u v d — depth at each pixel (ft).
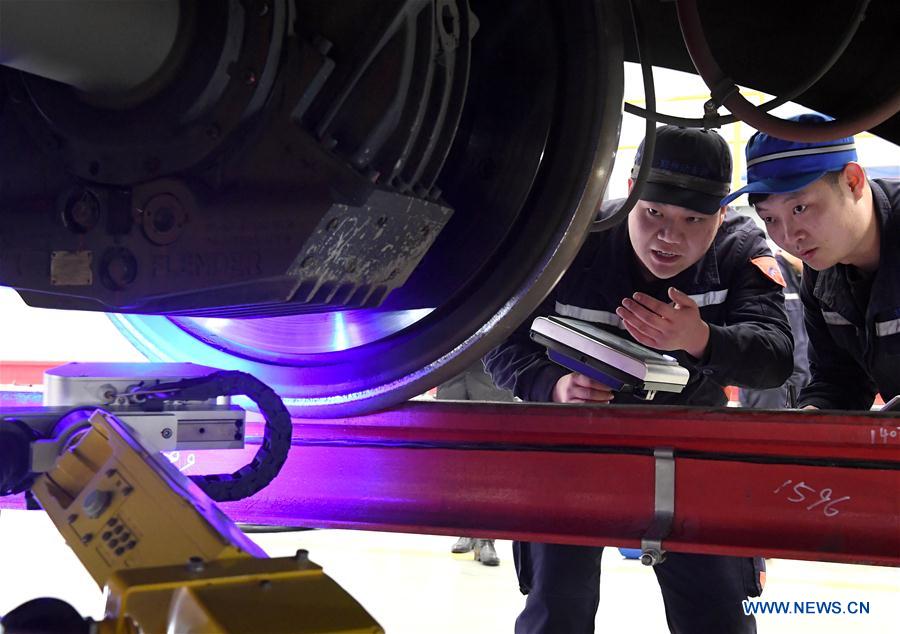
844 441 3.91
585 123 4.13
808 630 10.61
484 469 4.33
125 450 2.93
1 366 20.93
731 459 4.02
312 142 3.19
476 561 13.71
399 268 3.68
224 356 5.06
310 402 4.62
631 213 6.51
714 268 6.73
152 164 3.42
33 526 14.90
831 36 5.49
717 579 6.13
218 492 3.75
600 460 4.18
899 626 10.85
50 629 2.27
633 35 4.82
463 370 4.31
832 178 6.25
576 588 6.18
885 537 3.85
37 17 2.81
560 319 5.72
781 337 6.42
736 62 5.85
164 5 3.14
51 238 3.62
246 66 3.23
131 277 3.48
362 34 3.27
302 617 2.12
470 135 4.45
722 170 6.26
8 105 3.72
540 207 4.18
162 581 2.24
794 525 3.94
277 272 3.20
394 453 4.48
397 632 10.14
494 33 4.45
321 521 4.56
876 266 6.55
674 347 5.75
